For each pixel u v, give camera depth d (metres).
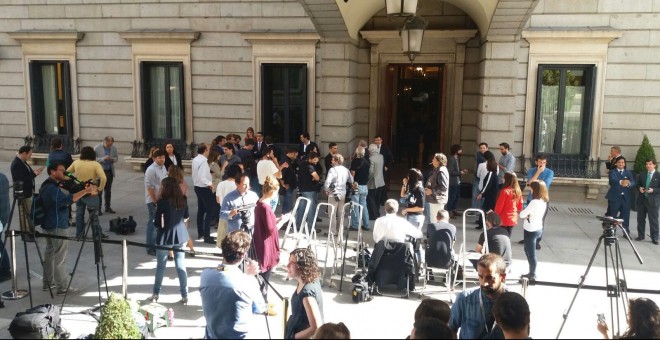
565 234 10.95
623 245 10.30
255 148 13.43
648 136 13.41
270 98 15.77
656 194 10.32
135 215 12.02
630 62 13.19
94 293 7.59
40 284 7.94
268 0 15.12
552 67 13.55
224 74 15.78
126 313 5.17
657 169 13.36
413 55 9.72
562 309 7.23
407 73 16.70
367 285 7.50
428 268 7.94
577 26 13.27
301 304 4.61
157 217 7.06
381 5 14.05
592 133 13.60
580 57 13.35
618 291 5.60
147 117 16.62
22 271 8.47
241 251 4.65
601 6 13.12
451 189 12.09
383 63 14.97
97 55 16.55
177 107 16.50
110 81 16.61
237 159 11.04
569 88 13.80
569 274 8.62
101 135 16.97
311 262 4.66
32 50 16.91
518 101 13.80
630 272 8.82
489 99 12.48
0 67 17.34
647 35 13.00
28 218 7.43
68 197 7.45
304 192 10.68
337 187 10.29
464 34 14.12
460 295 4.50
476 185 11.49
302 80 15.42
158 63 16.23
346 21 12.17
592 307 7.33
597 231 11.20
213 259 9.12
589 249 9.98
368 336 6.39
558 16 13.33
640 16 12.97
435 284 8.06
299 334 4.38
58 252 7.45
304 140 13.58
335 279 8.20
